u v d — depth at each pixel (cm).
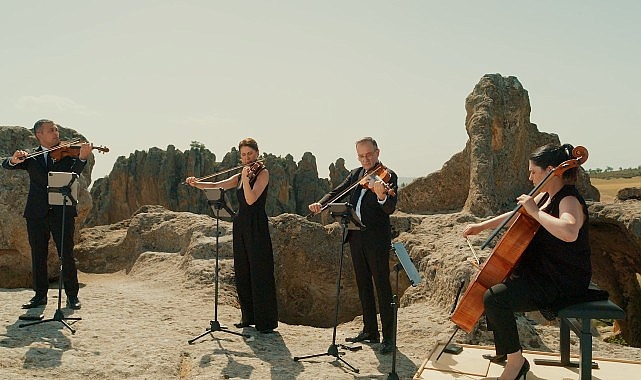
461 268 866
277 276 1291
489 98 1566
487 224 558
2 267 1162
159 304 895
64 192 739
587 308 447
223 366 620
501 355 519
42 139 820
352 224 633
